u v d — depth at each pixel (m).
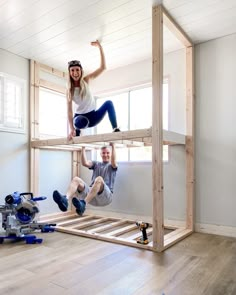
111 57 3.56
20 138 3.42
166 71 3.40
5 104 3.26
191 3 2.34
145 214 3.54
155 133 2.38
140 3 2.34
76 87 2.97
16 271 1.89
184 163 3.23
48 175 3.85
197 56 3.15
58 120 4.07
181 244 2.54
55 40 3.04
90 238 2.75
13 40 3.02
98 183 3.10
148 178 3.54
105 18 2.58
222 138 2.95
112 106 3.12
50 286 1.67
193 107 3.10
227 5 2.36
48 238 2.75
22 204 2.72
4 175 3.22
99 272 1.88
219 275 1.82
